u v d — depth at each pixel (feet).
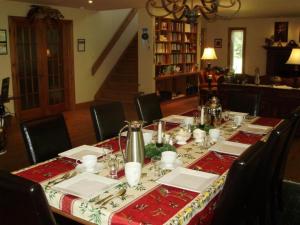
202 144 8.91
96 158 7.20
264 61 36.58
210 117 10.90
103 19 29.07
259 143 6.62
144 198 5.78
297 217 9.93
